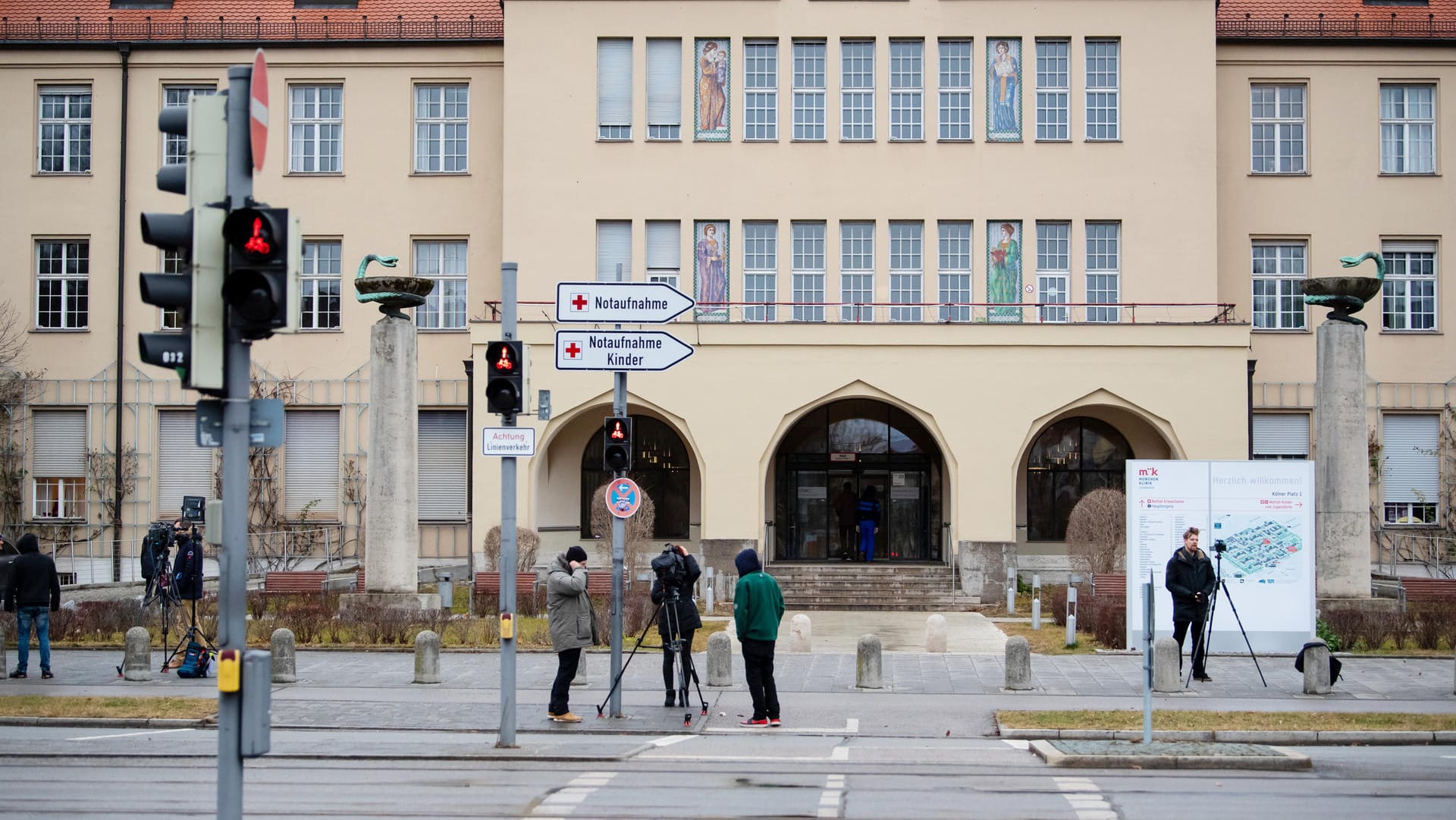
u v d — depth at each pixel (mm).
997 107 35219
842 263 35188
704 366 33000
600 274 35188
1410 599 27797
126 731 15055
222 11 38469
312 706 16672
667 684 16672
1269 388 36656
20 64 38000
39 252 38094
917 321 33750
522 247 35125
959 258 35219
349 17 38031
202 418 7488
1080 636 24875
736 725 15508
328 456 37344
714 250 35188
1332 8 37688
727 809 10562
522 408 13930
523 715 16016
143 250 37750
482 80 37625
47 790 11391
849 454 36844
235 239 7262
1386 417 36719
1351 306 27156
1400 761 13180
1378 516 36312
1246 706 16625
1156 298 34812
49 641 19703
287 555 36000
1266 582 21250
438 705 16844
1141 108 35031
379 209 37625
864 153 35250
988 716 16156
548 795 11203
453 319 37500
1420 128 37219
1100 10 35094
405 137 37656
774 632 15453
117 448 37281
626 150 35250
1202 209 34844
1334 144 37031
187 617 24234
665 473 36875
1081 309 34812
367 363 37344
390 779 12047
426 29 37688
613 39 35531
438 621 24266
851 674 20031
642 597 25812
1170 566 18859
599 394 33125
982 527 32500
